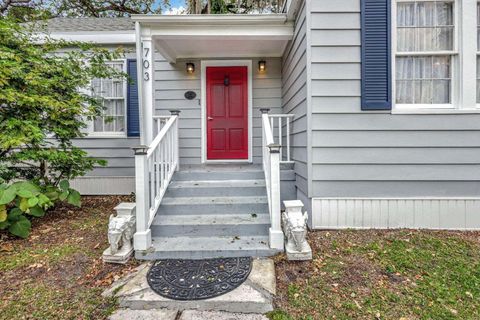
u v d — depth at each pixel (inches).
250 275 95.7
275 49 204.2
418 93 134.6
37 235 131.9
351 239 124.1
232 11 339.3
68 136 173.3
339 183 135.3
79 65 182.5
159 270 100.4
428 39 132.4
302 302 83.4
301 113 146.6
